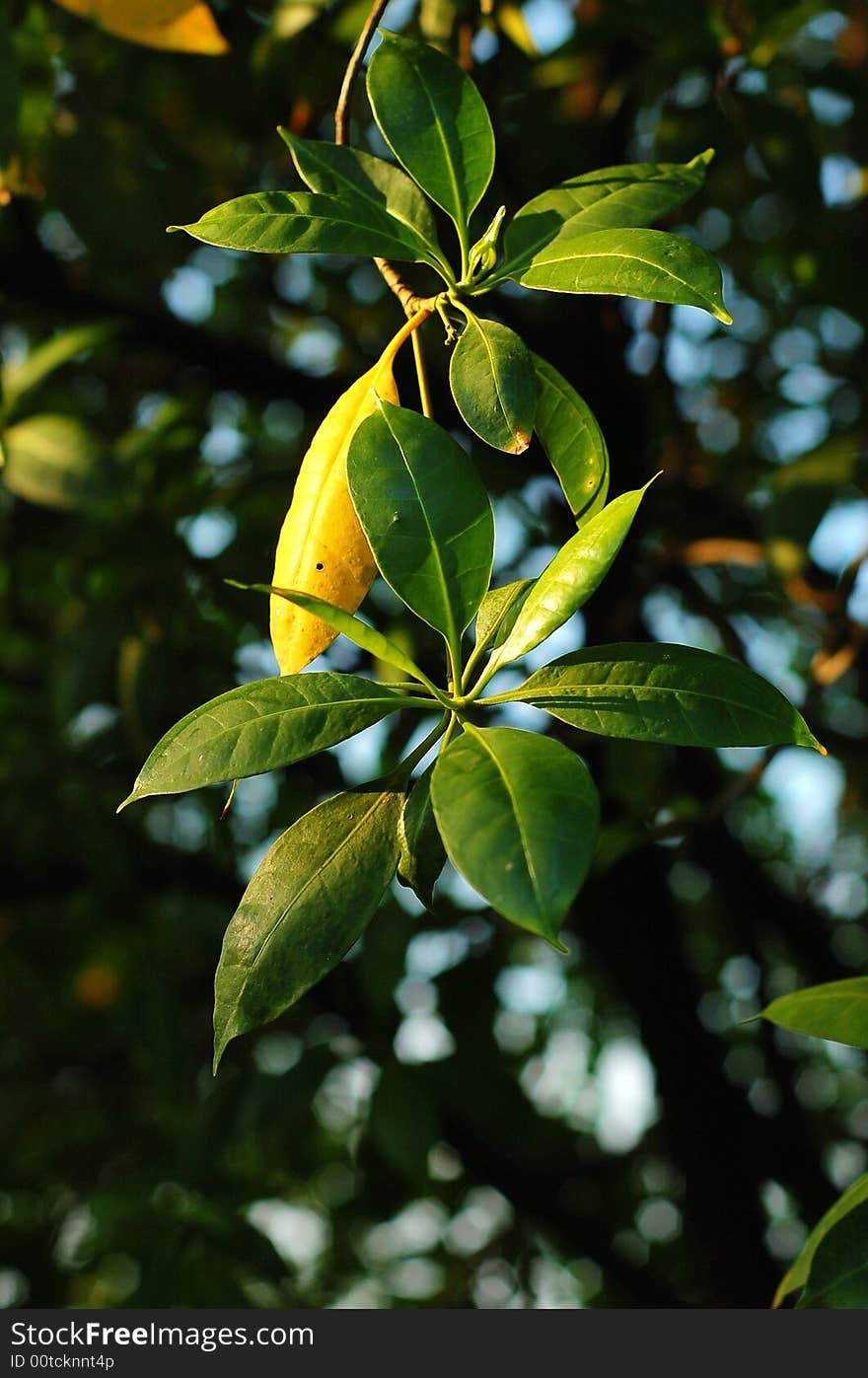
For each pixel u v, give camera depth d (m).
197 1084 3.18
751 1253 2.97
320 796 2.83
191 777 1.21
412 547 1.24
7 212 2.16
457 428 2.20
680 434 2.33
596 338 2.21
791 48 2.24
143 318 2.32
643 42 1.91
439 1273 4.06
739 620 2.84
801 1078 4.32
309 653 1.25
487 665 1.23
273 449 2.73
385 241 1.28
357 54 1.38
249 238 1.26
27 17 1.99
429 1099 2.44
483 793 1.16
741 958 3.70
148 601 2.24
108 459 1.81
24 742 2.95
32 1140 3.61
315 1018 2.90
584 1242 3.22
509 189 1.85
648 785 2.19
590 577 1.22
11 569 2.63
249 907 1.23
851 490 2.45
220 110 2.24
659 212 1.29
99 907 3.19
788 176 1.92
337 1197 3.83
